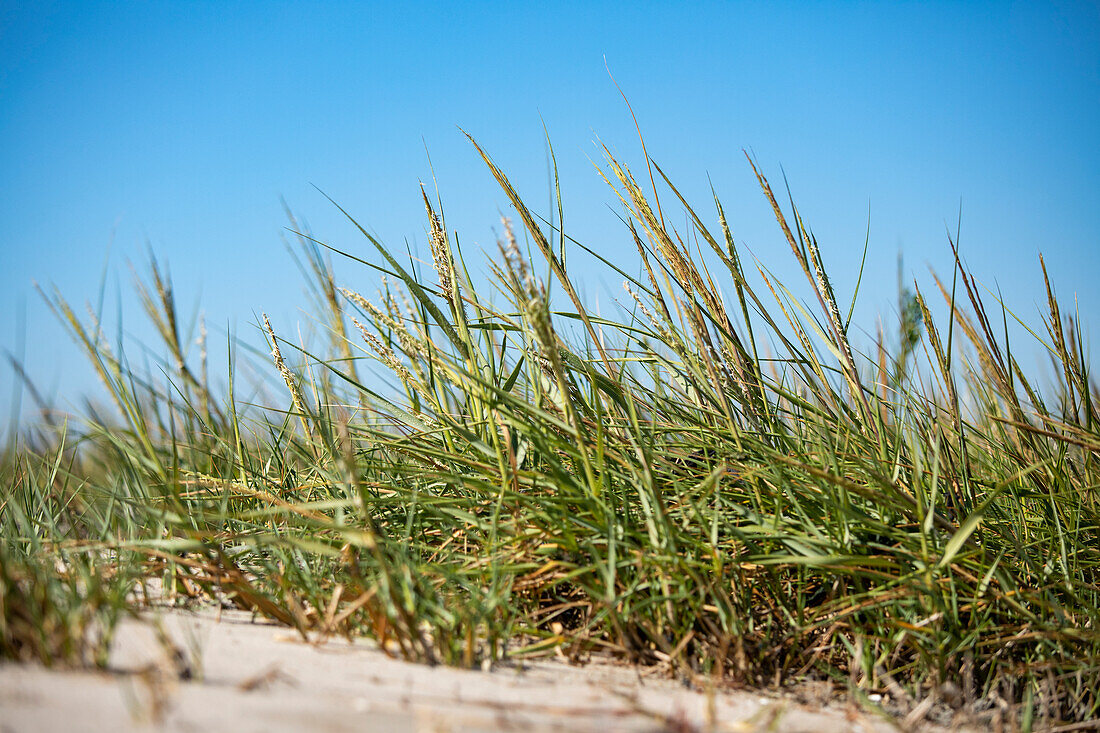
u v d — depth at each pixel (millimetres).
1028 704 614
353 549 731
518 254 688
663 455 821
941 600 681
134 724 429
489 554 714
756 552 706
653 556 676
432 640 636
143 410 805
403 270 798
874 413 825
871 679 663
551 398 799
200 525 748
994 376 827
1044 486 833
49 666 499
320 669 563
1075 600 738
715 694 620
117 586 643
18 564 670
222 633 630
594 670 642
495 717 504
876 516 767
